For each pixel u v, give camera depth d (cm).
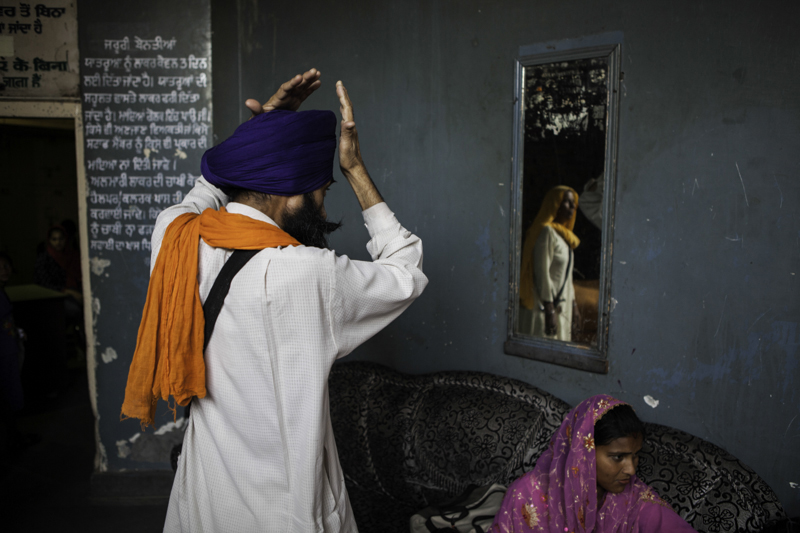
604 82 204
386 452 237
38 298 482
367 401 249
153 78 302
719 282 184
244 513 102
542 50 219
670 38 187
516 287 236
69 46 302
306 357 96
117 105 302
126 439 314
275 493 100
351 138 109
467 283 254
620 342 208
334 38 285
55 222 798
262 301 94
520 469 206
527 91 225
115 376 312
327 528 104
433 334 268
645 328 202
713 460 172
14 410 373
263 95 308
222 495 103
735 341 182
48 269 582
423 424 233
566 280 221
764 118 171
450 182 256
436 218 262
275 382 97
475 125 245
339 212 293
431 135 260
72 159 804
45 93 303
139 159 305
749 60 172
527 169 228
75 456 367
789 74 165
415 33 259
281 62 300
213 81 304
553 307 226
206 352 100
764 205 173
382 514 217
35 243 788
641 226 199
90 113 302
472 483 215
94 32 298
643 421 205
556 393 229
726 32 176
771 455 178
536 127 224
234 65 309
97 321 309
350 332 101
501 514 169
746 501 161
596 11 204
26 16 299
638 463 180
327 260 96
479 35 239
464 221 253
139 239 307
